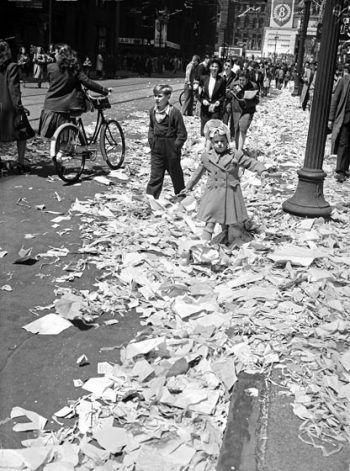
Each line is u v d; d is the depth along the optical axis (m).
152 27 71.56
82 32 49.44
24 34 38.94
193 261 5.81
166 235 6.55
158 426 3.31
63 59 8.66
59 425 3.34
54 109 8.80
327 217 7.59
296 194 7.66
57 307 4.61
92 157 9.55
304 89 24.47
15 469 2.96
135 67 59.97
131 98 25.47
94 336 4.37
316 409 3.44
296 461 3.01
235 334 4.38
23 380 3.77
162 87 7.45
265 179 9.94
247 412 3.40
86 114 17.67
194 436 3.22
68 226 6.80
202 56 101.50
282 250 6.09
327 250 6.32
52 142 8.45
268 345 4.15
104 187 8.82
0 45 8.47
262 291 5.05
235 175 6.07
